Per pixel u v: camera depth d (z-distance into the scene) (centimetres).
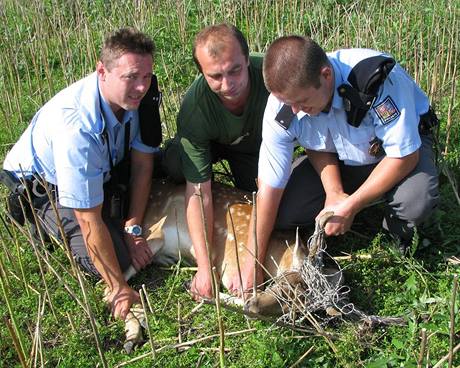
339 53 376
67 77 632
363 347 353
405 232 408
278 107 377
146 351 372
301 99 347
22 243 448
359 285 400
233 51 369
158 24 727
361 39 603
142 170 429
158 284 425
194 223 411
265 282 379
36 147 408
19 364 365
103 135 384
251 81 403
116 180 425
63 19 741
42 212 421
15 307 402
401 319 363
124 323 389
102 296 410
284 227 416
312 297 365
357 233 436
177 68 661
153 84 401
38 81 623
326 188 398
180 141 417
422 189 388
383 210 457
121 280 400
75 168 374
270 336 357
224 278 413
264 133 387
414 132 369
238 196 439
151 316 390
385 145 374
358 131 378
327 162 400
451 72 606
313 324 360
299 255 388
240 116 411
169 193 446
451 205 448
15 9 779
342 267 411
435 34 641
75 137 374
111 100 378
